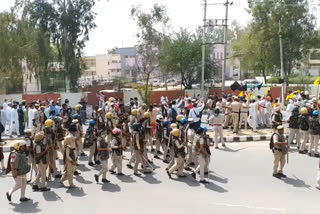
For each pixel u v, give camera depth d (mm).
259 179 11219
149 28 43688
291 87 42906
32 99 31359
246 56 50938
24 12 36875
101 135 10992
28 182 11180
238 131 18938
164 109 21281
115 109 17750
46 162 10188
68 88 39938
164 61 43875
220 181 11070
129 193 10000
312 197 9578
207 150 11102
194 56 42688
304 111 14367
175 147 11258
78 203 9227
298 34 42781
